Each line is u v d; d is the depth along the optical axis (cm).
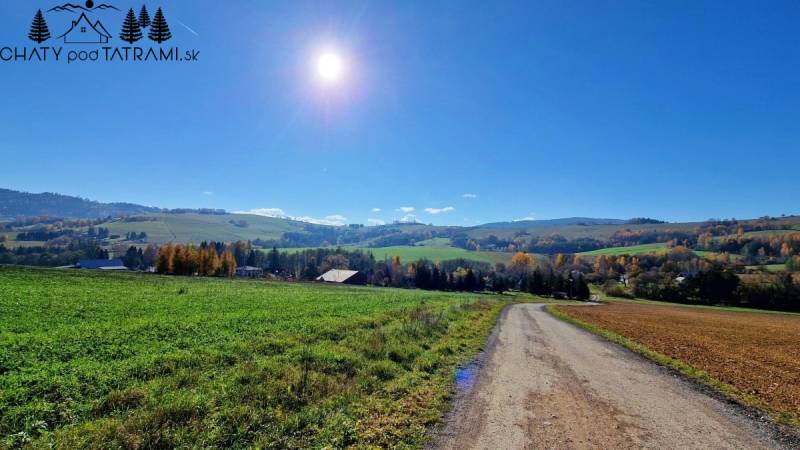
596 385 1164
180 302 2786
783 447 772
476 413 874
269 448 663
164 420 711
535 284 11094
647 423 864
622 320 3512
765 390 1172
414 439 725
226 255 10806
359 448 679
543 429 803
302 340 1483
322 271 13475
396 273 13025
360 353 1309
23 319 1733
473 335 2025
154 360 1067
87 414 732
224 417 745
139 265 14638
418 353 1419
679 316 4666
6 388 812
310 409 816
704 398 1073
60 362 1043
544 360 1508
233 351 1245
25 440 627
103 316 1959
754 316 5678
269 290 4781
